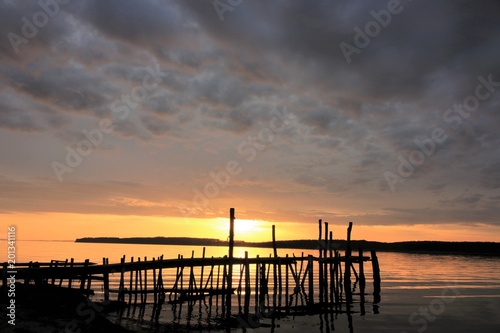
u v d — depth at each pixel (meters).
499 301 32.62
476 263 100.06
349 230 33.84
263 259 28.28
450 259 123.88
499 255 173.00
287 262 29.75
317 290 38.75
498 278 55.44
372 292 37.84
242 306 27.77
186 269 61.78
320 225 31.64
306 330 21.19
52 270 19.58
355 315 25.69
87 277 22.92
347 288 32.56
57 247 131.12
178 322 21.64
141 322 20.80
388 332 21.06
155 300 26.11
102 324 17.30
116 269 21.80
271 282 44.09
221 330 20.55
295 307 28.45
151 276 47.06
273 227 30.84
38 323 15.47
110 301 24.45
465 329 22.00
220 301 29.50
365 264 86.38
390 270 69.62
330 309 27.98
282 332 20.62
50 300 18.03
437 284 46.00
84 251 100.25
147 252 108.31
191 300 28.50
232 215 23.84
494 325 23.05
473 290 40.34
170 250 137.75
